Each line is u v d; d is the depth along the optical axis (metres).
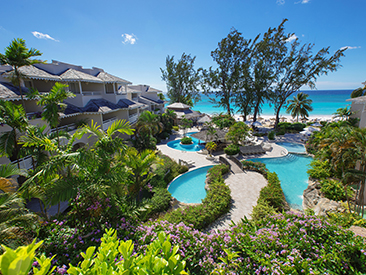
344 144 11.01
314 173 16.72
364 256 5.41
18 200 6.02
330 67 35.19
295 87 39.22
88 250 3.05
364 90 28.11
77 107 18.72
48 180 8.30
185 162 21.83
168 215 10.80
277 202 12.58
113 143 9.23
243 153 26.20
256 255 5.93
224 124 37.78
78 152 8.05
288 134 37.78
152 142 22.97
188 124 42.44
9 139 9.25
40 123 14.08
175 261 2.70
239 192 15.41
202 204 12.51
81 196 8.38
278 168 21.64
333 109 87.94
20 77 10.43
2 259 1.61
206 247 6.91
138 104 30.53
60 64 19.73
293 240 6.28
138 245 7.16
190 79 53.12
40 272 1.90
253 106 44.69
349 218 9.08
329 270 5.25
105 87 25.72
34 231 6.30
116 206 8.75
